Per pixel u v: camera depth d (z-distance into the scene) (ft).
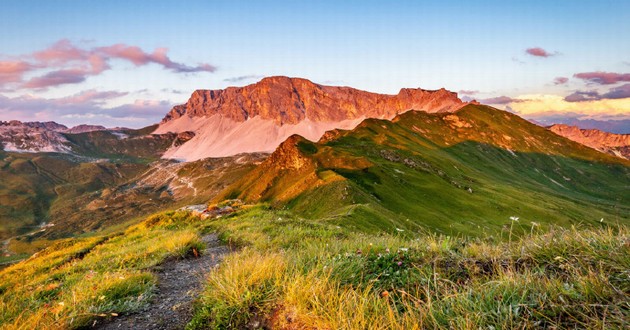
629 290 11.40
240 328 16.74
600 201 615.16
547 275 14.64
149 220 99.30
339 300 14.67
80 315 20.77
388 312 13.73
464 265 17.78
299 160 494.18
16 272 68.49
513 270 15.37
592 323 10.46
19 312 24.34
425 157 488.44
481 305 12.48
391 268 19.43
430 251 21.01
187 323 19.52
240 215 83.92
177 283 29.63
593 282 11.88
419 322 12.59
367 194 300.61
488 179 508.94
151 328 19.38
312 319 14.61
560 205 410.52
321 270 19.44
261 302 17.65
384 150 489.26
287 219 68.18
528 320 11.39
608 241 15.01
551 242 16.62
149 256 43.29
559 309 11.46
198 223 84.94
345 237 49.78
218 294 19.39
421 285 16.69
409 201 324.80
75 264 49.85
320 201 298.56
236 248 48.14
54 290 31.81
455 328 11.62
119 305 22.77
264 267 20.16
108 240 85.92
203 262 39.09
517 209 340.80
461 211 320.50
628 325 9.65
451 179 416.87
